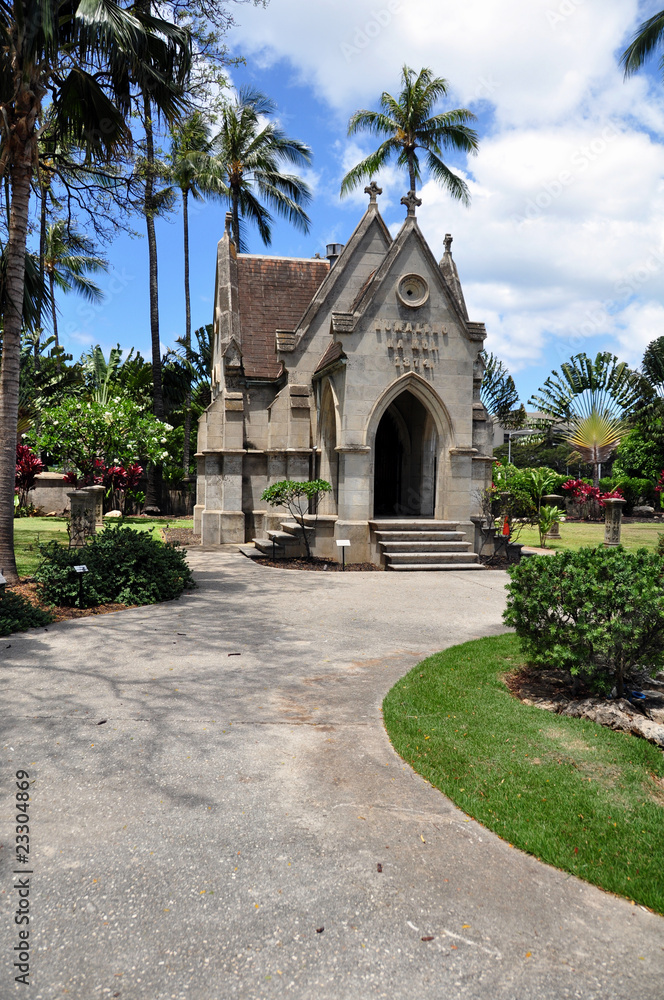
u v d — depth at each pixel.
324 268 22.92
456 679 6.82
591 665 6.24
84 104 12.47
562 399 40.03
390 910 3.31
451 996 2.78
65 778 4.57
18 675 6.78
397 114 34.53
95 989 2.77
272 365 20.17
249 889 3.44
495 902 3.41
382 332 15.59
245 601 10.88
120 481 29.02
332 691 6.52
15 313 11.52
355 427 15.52
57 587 9.95
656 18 18.20
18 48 10.82
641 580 5.99
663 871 3.65
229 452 18.95
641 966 2.99
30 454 28.27
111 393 33.81
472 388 17.27
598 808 4.29
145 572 10.87
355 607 10.56
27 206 11.62
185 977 2.85
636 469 41.50
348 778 4.70
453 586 12.71
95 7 10.40
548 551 19.91
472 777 4.73
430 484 17.50
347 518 15.58
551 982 2.88
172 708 5.95
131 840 3.85
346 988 2.81
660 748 5.39
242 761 4.92
